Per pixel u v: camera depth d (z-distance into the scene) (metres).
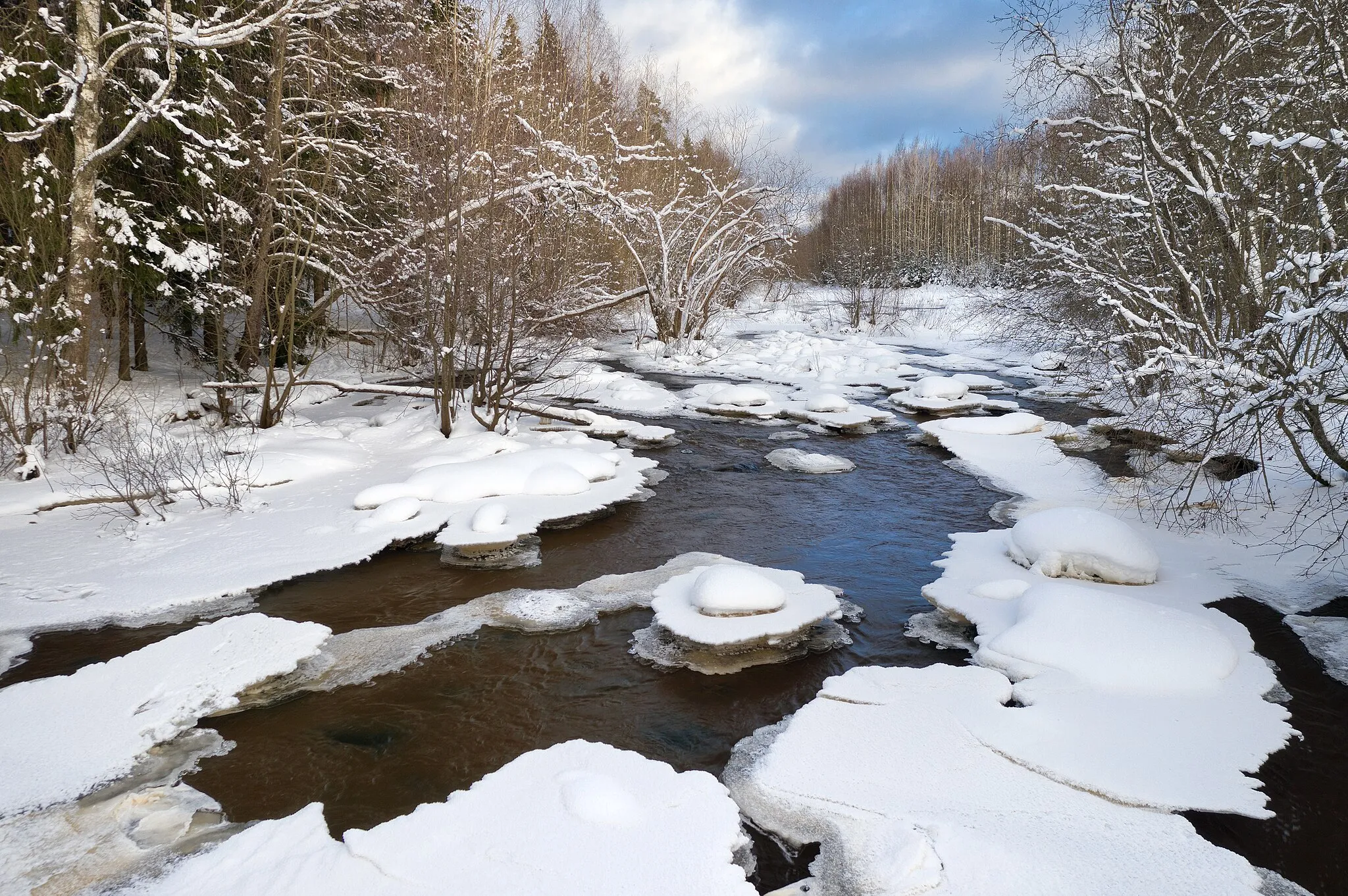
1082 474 10.52
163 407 12.73
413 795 4.31
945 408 15.38
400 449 11.50
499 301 11.55
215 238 13.23
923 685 5.12
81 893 3.45
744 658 5.86
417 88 12.77
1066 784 4.07
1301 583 6.71
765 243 26.02
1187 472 9.62
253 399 13.74
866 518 9.12
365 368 18.11
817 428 14.04
